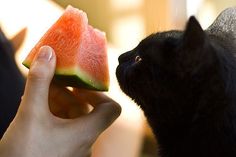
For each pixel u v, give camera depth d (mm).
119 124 818
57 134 519
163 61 572
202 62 529
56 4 881
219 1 1264
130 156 805
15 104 687
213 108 549
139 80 613
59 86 568
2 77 684
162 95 588
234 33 618
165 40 580
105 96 591
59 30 547
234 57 569
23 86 711
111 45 880
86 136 539
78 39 543
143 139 914
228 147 554
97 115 551
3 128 670
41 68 495
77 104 598
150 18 1012
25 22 822
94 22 1017
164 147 646
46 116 511
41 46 534
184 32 515
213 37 599
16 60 775
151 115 634
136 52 631
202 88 547
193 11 1155
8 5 840
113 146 799
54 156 519
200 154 579
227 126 549
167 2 1028
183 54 537
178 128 602
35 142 506
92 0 1004
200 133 570
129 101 818
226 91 541
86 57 544
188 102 566
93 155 779
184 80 556
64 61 522
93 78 546
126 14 1005
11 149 502
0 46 696
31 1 844
